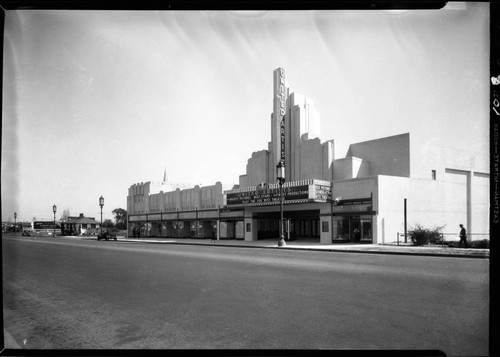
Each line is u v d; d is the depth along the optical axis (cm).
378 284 899
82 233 7094
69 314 671
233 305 710
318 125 3591
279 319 607
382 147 3038
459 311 639
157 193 5416
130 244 3291
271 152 3669
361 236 2725
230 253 1997
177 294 826
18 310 706
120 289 903
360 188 2745
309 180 2848
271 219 3784
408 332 529
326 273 1102
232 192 3547
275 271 1170
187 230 4769
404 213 2733
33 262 1566
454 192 3078
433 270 1141
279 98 3559
